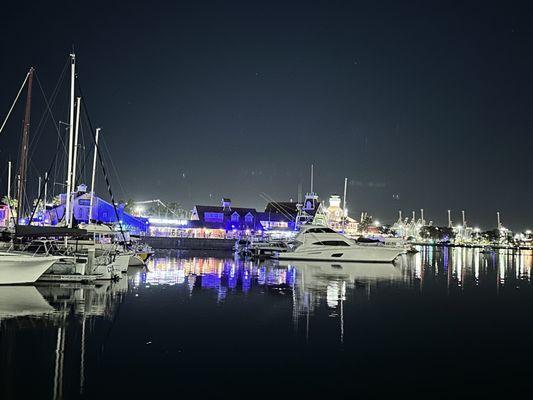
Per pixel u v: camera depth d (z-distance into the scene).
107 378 15.79
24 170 41.25
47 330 21.39
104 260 39.50
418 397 15.09
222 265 60.03
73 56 45.06
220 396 14.66
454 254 131.50
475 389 15.87
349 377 16.73
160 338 20.83
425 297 35.81
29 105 41.41
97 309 26.34
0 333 20.62
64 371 16.28
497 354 19.92
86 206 87.56
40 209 86.44
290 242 80.81
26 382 15.17
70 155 44.28
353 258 70.75
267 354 19.09
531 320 27.11
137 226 97.00
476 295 37.88
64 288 32.97
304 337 21.92
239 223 130.00
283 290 36.56
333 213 191.62
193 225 124.56
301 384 15.92
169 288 35.88
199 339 20.91
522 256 128.12
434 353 19.94
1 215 83.12
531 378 17.00
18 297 28.62
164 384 15.46
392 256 71.50
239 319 25.23
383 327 24.45
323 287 39.00
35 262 32.53
